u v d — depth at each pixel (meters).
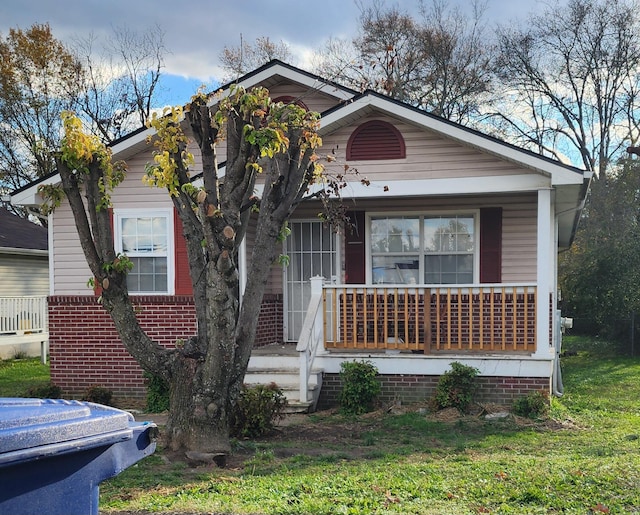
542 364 10.83
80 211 8.33
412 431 9.51
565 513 5.59
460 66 31.70
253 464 7.53
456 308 11.91
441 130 11.05
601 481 6.45
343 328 11.69
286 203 8.46
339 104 11.45
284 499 6.03
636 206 24.92
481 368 10.99
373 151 11.65
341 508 5.70
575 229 18.92
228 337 8.05
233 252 8.12
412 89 30.84
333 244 13.82
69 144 8.11
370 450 8.34
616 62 30.89
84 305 13.08
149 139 9.42
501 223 12.98
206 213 7.72
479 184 11.27
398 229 13.39
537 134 33.16
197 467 7.44
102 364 12.99
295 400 10.98
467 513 5.59
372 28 30.92
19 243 22.56
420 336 12.01
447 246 13.23
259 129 7.81
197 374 8.12
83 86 32.94
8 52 31.56
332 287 11.64
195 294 8.49
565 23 32.41
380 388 11.27
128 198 13.12
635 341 21.83
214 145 8.16
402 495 6.13
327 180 9.94
